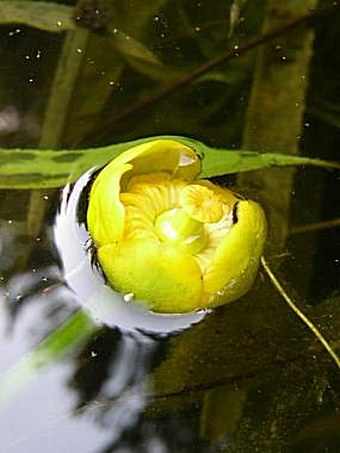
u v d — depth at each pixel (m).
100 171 0.35
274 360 0.33
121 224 0.32
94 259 0.34
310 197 0.36
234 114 0.38
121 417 0.32
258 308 0.34
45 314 0.33
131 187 0.33
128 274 0.32
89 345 0.33
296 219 0.36
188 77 0.39
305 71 0.39
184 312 0.33
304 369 0.33
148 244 0.32
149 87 0.38
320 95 0.39
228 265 0.32
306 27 0.40
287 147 0.37
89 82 0.38
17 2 0.39
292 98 0.38
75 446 0.31
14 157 0.35
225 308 0.34
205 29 0.40
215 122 0.38
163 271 0.32
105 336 0.33
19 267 0.34
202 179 0.36
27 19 0.39
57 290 0.33
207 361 0.33
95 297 0.33
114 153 0.36
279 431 0.32
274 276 0.35
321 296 0.34
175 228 0.33
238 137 0.37
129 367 0.32
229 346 0.33
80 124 0.37
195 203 0.32
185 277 0.32
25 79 0.38
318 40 0.40
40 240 0.34
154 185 0.33
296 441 0.32
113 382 0.32
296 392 0.32
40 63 0.38
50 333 0.33
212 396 0.32
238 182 0.36
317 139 0.38
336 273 0.35
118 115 0.37
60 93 0.38
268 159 0.37
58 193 0.35
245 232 0.32
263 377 0.33
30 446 0.31
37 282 0.34
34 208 0.35
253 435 0.32
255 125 0.38
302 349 0.33
